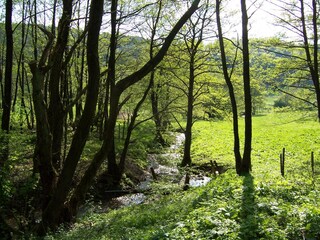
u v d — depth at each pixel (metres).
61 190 10.59
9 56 16.34
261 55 24.69
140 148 29.97
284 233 6.55
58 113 12.80
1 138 14.66
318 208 7.67
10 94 16.59
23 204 13.41
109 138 11.25
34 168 13.32
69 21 11.75
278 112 25.48
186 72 29.17
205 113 30.81
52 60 11.63
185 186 17.42
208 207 8.70
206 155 30.19
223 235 6.65
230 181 12.08
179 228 7.29
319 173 17.98
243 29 16.80
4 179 12.81
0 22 25.45
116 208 17.34
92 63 9.84
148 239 7.13
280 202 8.62
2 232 11.18
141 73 10.76
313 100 24.30
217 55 27.70
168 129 35.41
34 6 24.22
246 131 16.95
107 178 21.03
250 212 7.92
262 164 23.92
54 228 10.81
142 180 23.33
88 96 10.07
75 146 10.36
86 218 12.80
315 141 34.09
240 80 26.73
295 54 23.62
